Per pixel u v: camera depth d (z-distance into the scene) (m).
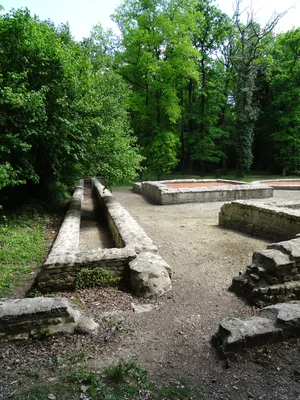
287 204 9.08
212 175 26.41
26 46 8.02
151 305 3.82
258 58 23.11
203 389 2.34
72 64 8.86
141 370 2.53
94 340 2.99
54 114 8.21
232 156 31.78
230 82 26.86
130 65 20.86
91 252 4.57
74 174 11.20
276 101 25.11
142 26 19.64
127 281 4.47
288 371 2.53
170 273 4.50
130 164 10.19
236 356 2.68
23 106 7.06
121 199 14.48
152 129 22.06
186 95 27.62
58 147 8.73
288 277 3.93
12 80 7.67
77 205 10.07
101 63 13.34
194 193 12.89
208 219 9.64
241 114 22.30
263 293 3.77
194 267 5.33
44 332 2.97
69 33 12.26
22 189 9.90
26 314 2.98
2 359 2.69
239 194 13.35
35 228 7.79
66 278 4.29
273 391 2.31
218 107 25.41
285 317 2.94
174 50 19.97
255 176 25.14
